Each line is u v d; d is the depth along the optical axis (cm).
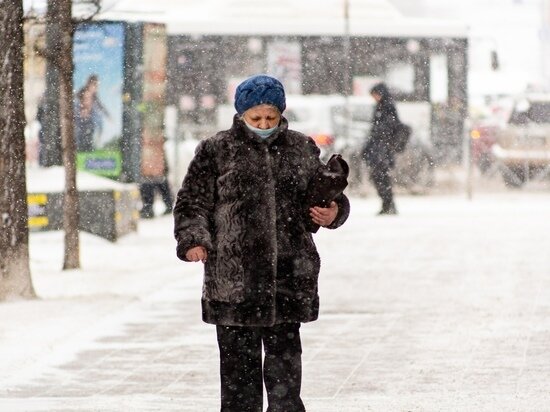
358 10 9825
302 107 8925
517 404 2270
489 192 9219
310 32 9756
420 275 4181
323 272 4288
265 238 1927
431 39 9688
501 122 9556
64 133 4419
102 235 5522
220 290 1933
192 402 2328
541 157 9425
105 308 3441
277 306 1938
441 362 2691
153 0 9738
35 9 4381
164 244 5438
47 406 2294
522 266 4400
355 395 2377
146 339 3014
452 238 5472
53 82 6097
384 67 9681
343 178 1903
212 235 1947
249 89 1936
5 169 3569
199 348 2897
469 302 3547
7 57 3569
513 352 2792
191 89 9531
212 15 9669
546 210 7300
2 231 3575
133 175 6712
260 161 1936
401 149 7000
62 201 5650
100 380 2555
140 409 2261
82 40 6688
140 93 6756
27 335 3022
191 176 1950
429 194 9088
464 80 9600
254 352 1973
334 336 3031
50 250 5197
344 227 6122
